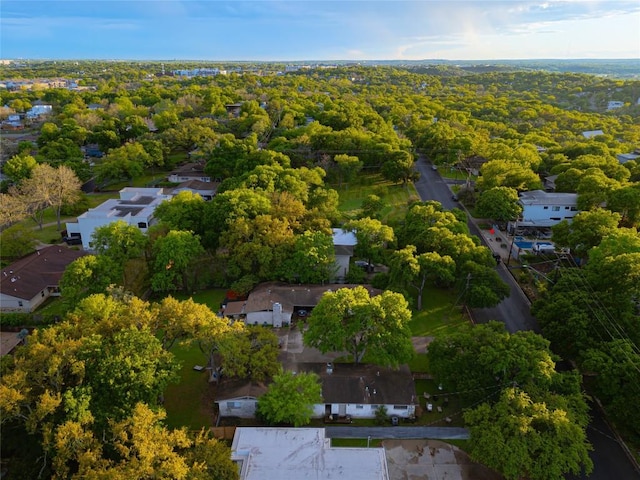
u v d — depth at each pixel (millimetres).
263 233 58844
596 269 48500
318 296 54438
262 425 38219
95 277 52250
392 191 100000
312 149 110875
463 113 163500
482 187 87938
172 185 105688
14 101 189500
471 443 32156
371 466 30812
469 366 37750
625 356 36625
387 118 160125
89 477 23812
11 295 56000
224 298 58125
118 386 30141
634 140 127188
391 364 39750
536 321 53594
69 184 80438
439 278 57844
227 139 115062
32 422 27188
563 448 30594
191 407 40094
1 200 73438
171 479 25219
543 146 120500
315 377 38031
